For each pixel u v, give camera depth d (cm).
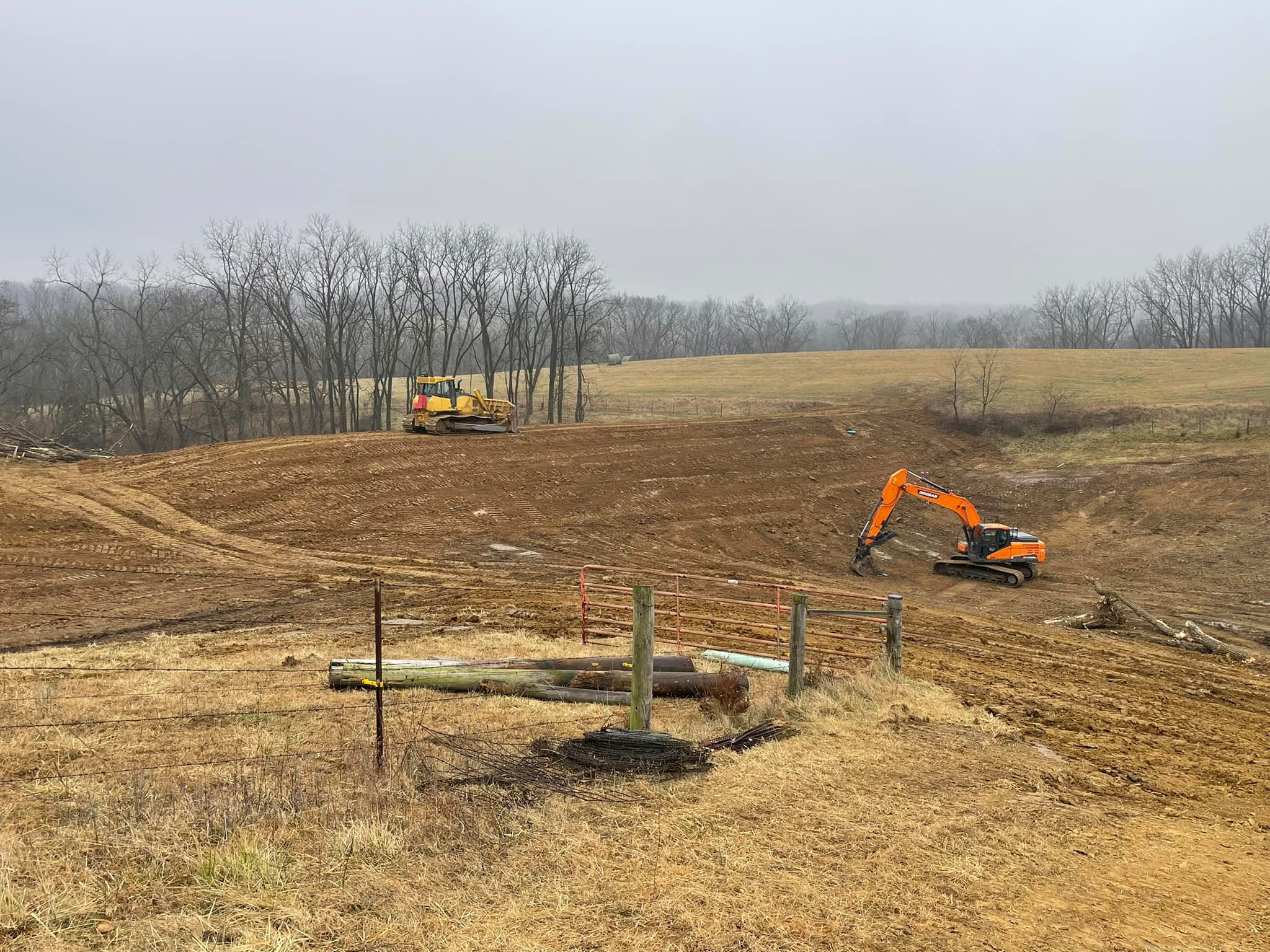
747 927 561
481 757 848
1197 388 5719
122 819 662
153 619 1775
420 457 3594
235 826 656
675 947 532
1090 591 2939
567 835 677
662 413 6669
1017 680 1572
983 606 2712
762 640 1709
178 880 579
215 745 893
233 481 3052
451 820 686
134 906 542
